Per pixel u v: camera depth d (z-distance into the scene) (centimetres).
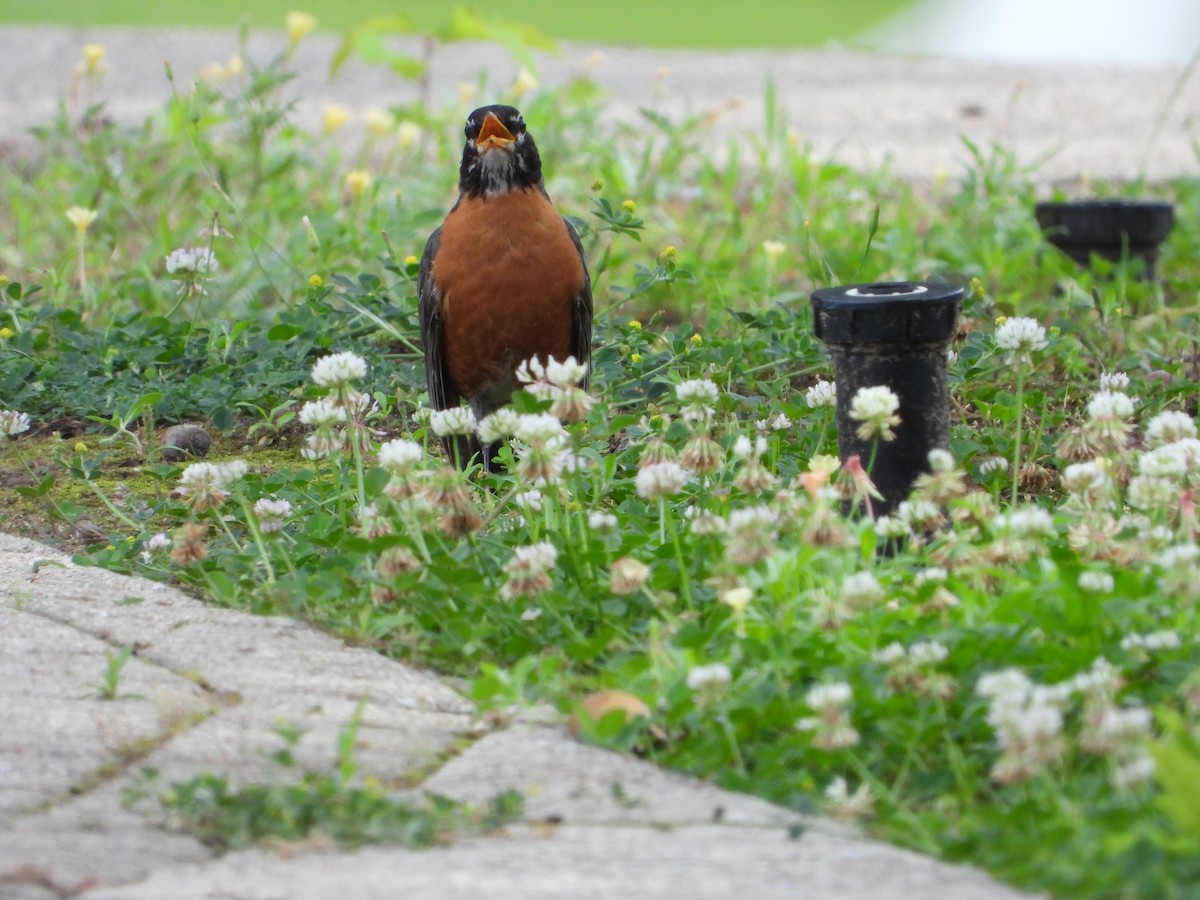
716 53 2898
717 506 720
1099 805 477
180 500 850
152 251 1363
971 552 609
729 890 447
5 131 2036
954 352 991
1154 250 1348
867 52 2917
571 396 661
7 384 1050
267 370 1052
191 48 2748
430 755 546
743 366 1046
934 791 513
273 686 599
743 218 1611
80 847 474
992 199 1512
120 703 582
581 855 471
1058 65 2739
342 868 464
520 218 920
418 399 1038
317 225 1344
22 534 832
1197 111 2298
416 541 660
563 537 677
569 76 2547
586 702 564
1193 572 553
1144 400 980
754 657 577
